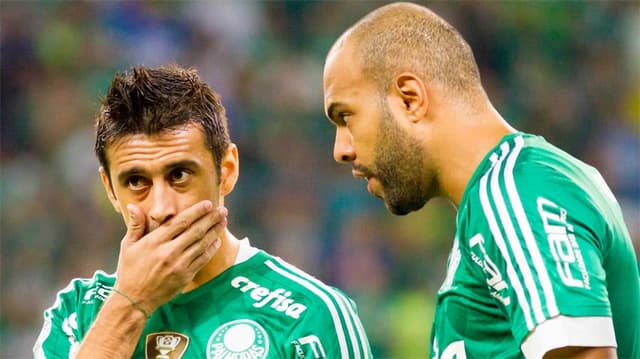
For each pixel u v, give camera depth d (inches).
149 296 394.9
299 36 1888.5
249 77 1807.3
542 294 337.7
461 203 383.6
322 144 1715.1
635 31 1973.4
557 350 332.5
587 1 1957.4
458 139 394.9
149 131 388.5
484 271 362.6
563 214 349.7
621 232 379.9
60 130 1706.4
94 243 1546.5
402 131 400.2
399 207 412.5
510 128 401.1
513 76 1871.3
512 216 351.3
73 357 395.9
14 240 1536.7
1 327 1414.9
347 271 1513.3
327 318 410.3
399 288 1510.8
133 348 397.1
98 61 1785.2
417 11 414.3
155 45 1803.6
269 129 1731.1
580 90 1895.9
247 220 1593.3
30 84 1752.0
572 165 377.7
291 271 428.8
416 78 399.2
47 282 1497.3
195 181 394.0
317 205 1604.3
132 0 1833.2
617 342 384.5
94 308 428.8
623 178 1814.7
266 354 401.1
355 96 407.8
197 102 398.3
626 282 378.9
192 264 398.0
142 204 396.2
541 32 1910.7
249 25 1876.2
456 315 388.5
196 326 411.5
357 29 417.4
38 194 1604.3
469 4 1895.9
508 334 372.5
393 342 1412.4
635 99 1905.8
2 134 1702.8
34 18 1797.5
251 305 413.7
